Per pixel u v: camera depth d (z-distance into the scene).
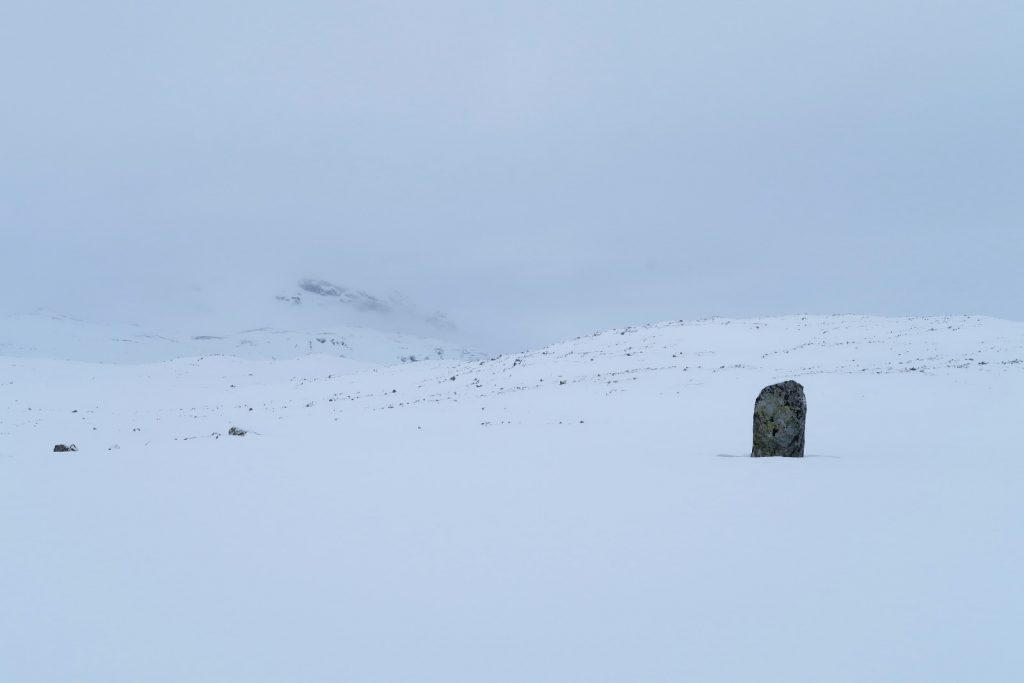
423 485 10.58
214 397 52.12
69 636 4.64
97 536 7.38
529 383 42.62
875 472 10.56
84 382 57.22
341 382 58.34
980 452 13.00
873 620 4.58
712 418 23.55
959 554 5.96
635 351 50.41
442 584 5.65
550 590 5.43
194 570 6.12
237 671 4.09
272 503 9.20
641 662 4.08
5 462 13.94
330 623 4.84
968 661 3.95
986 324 48.62
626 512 8.22
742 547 6.45
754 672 3.90
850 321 57.22
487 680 3.90
